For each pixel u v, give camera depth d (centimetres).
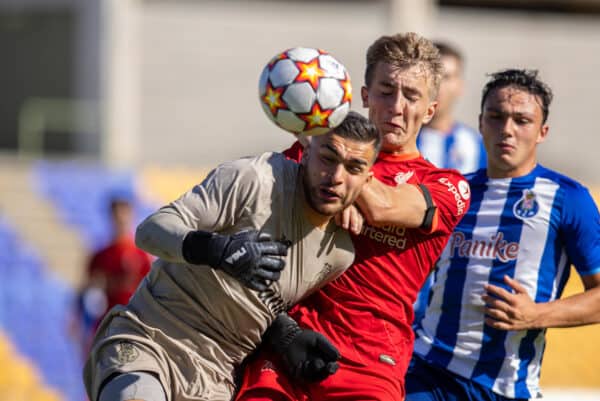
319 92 1421
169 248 1441
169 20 8581
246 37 8700
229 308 1542
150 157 8544
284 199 1522
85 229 6391
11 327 5569
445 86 2695
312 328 1627
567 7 9188
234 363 1605
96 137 8300
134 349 1544
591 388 5069
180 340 1554
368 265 1630
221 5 8675
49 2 8888
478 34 8838
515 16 8969
